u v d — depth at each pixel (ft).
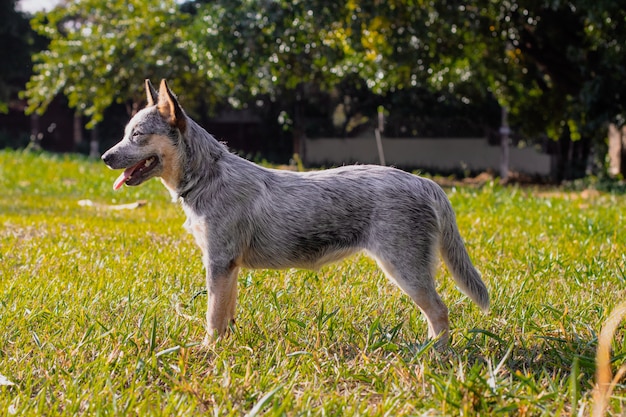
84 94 85.71
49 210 40.70
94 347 14.88
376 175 16.11
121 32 85.25
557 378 13.15
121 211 40.52
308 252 16.22
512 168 113.09
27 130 139.64
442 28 63.98
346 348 15.44
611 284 21.07
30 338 15.40
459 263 16.43
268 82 74.13
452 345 15.61
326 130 115.34
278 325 16.75
